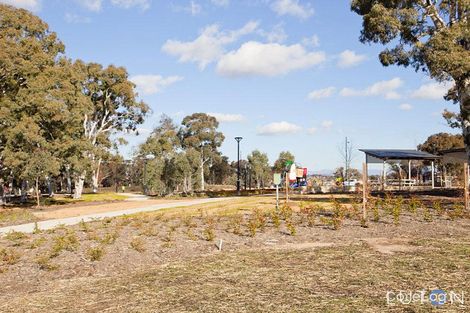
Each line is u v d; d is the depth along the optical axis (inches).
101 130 2001.7
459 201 827.4
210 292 275.0
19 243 478.9
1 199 1418.6
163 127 2055.9
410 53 874.8
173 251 421.4
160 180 1882.4
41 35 1466.5
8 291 310.0
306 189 1640.0
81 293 291.1
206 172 3169.3
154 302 258.8
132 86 2001.7
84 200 1628.9
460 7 845.8
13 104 1227.2
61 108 1289.4
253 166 2918.3
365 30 927.7
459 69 797.9
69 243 454.9
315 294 261.4
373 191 1363.2
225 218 668.1
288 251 409.1
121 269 360.8
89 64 1945.1
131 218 716.7
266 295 263.1
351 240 462.6
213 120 3181.6
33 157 1184.2
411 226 547.2
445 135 2554.1
